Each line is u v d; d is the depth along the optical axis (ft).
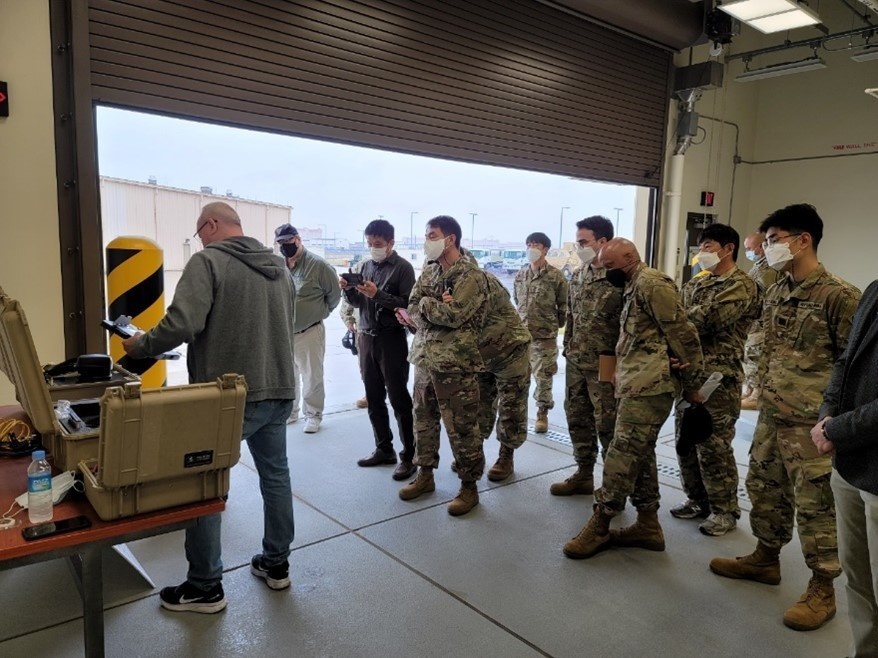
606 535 8.86
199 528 6.91
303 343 14.10
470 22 14.24
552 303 15.05
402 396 11.54
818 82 22.34
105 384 6.93
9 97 9.00
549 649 6.63
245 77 11.08
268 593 7.58
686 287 9.78
